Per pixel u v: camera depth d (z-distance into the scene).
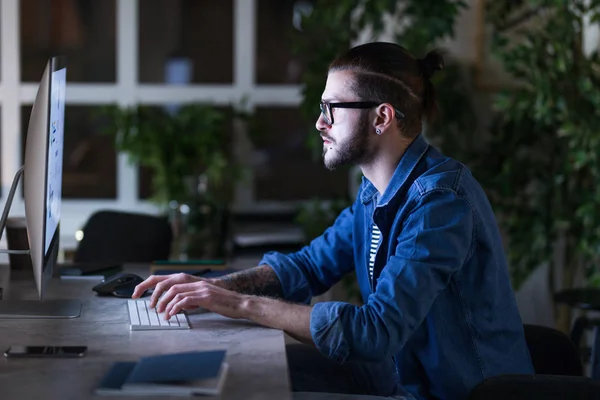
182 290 1.73
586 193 3.18
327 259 2.08
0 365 1.38
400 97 1.74
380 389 2.02
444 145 3.43
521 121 3.30
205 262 2.54
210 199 3.55
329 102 1.77
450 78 3.44
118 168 4.04
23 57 4.00
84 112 4.02
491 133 3.45
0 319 1.75
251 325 1.69
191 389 1.22
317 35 3.31
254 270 2.03
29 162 1.73
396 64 1.75
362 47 1.77
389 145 1.76
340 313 1.58
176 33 4.04
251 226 3.90
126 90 4.00
